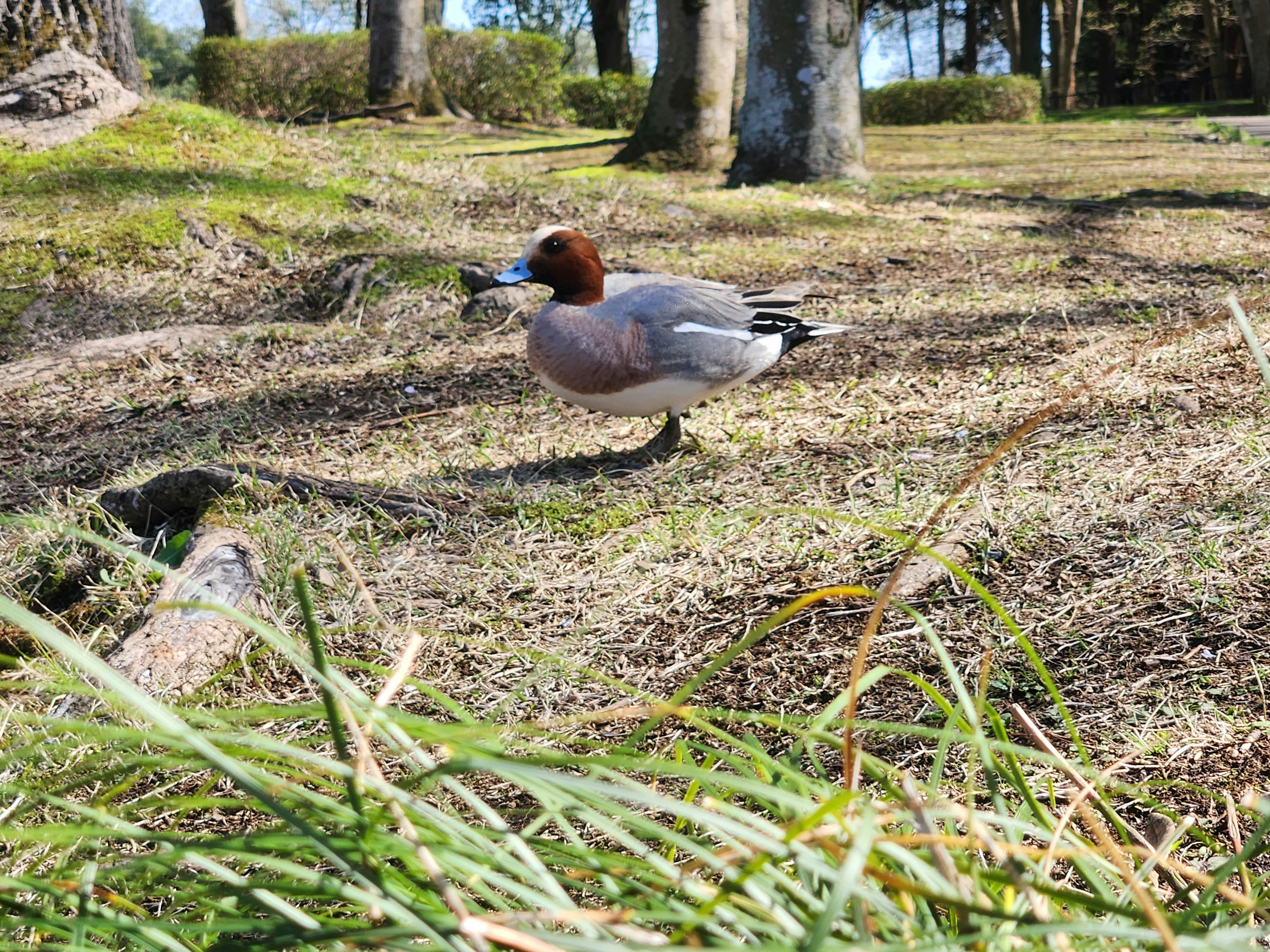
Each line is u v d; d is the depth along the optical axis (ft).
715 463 14.82
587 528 13.16
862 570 11.53
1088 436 14.37
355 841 4.17
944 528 12.11
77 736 7.34
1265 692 8.58
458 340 22.80
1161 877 6.52
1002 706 8.93
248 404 19.26
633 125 83.46
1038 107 92.27
